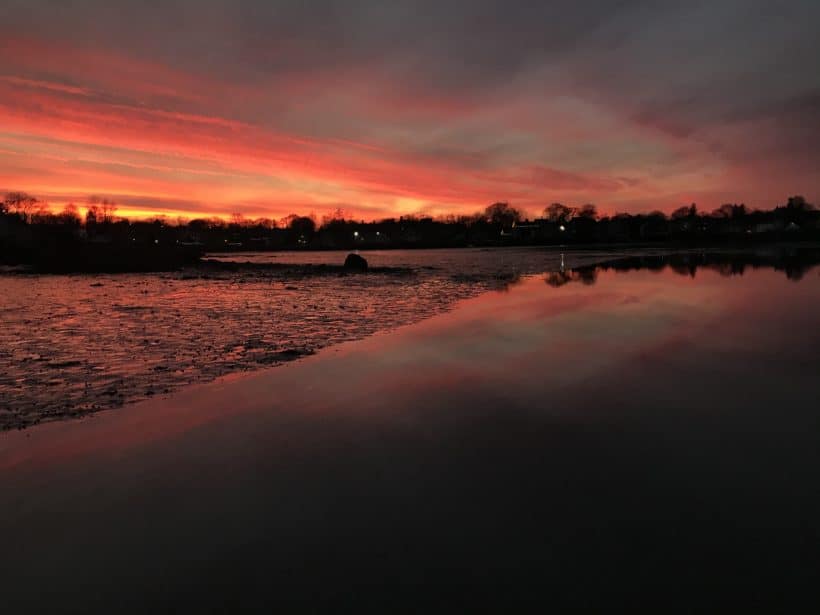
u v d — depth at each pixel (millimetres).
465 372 8141
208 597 3104
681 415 6098
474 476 4609
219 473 4711
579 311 14461
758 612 2938
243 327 12742
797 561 3371
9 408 6605
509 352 9484
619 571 3305
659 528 3766
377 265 46531
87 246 50000
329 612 2963
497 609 2977
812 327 11352
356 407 6523
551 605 3008
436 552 3520
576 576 3260
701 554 3463
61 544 3648
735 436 5434
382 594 3107
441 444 5332
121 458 5043
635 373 7930
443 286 24375
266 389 7363
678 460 4879
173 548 3590
